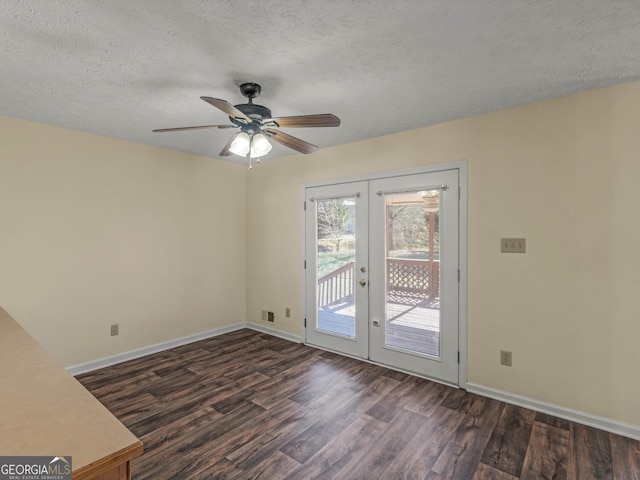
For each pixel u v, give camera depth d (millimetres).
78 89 2260
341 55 1858
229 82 2168
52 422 969
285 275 4230
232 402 2625
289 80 2150
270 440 2148
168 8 1449
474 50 1814
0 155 2746
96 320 3281
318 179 3873
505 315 2666
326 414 2459
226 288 4465
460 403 2629
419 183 3109
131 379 3029
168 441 2127
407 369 3203
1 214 2758
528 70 2037
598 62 1939
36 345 1647
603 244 2281
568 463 1941
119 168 3432
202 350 3799
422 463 1942
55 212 3027
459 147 2879
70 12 1467
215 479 1800
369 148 3441
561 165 2424
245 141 2158
